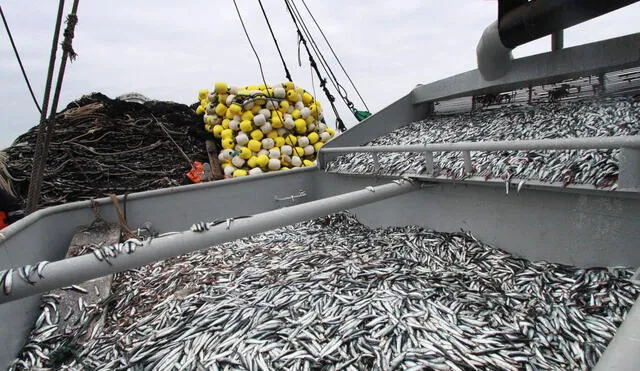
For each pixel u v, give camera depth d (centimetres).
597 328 218
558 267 300
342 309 240
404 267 324
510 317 235
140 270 360
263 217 282
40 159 346
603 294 246
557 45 418
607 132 328
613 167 255
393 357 192
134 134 677
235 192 491
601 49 372
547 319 230
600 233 277
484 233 364
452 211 392
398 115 595
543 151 312
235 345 209
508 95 499
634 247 260
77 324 271
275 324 225
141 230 418
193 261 374
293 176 541
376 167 433
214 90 698
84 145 613
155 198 432
